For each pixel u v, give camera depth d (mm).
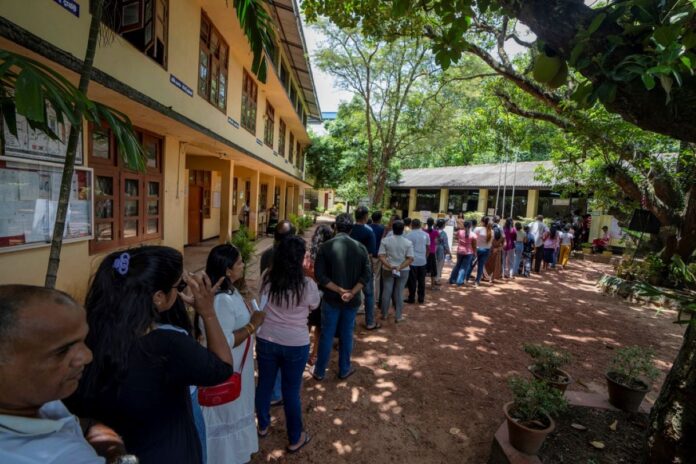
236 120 10859
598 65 1639
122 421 1254
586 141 7844
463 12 2646
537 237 12312
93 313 1257
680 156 8602
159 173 7410
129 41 5277
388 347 5129
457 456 3014
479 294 8633
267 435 3117
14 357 824
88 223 5000
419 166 39344
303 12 5422
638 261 10500
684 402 2320
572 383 4402
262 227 19281
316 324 4207
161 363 1290
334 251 3850
